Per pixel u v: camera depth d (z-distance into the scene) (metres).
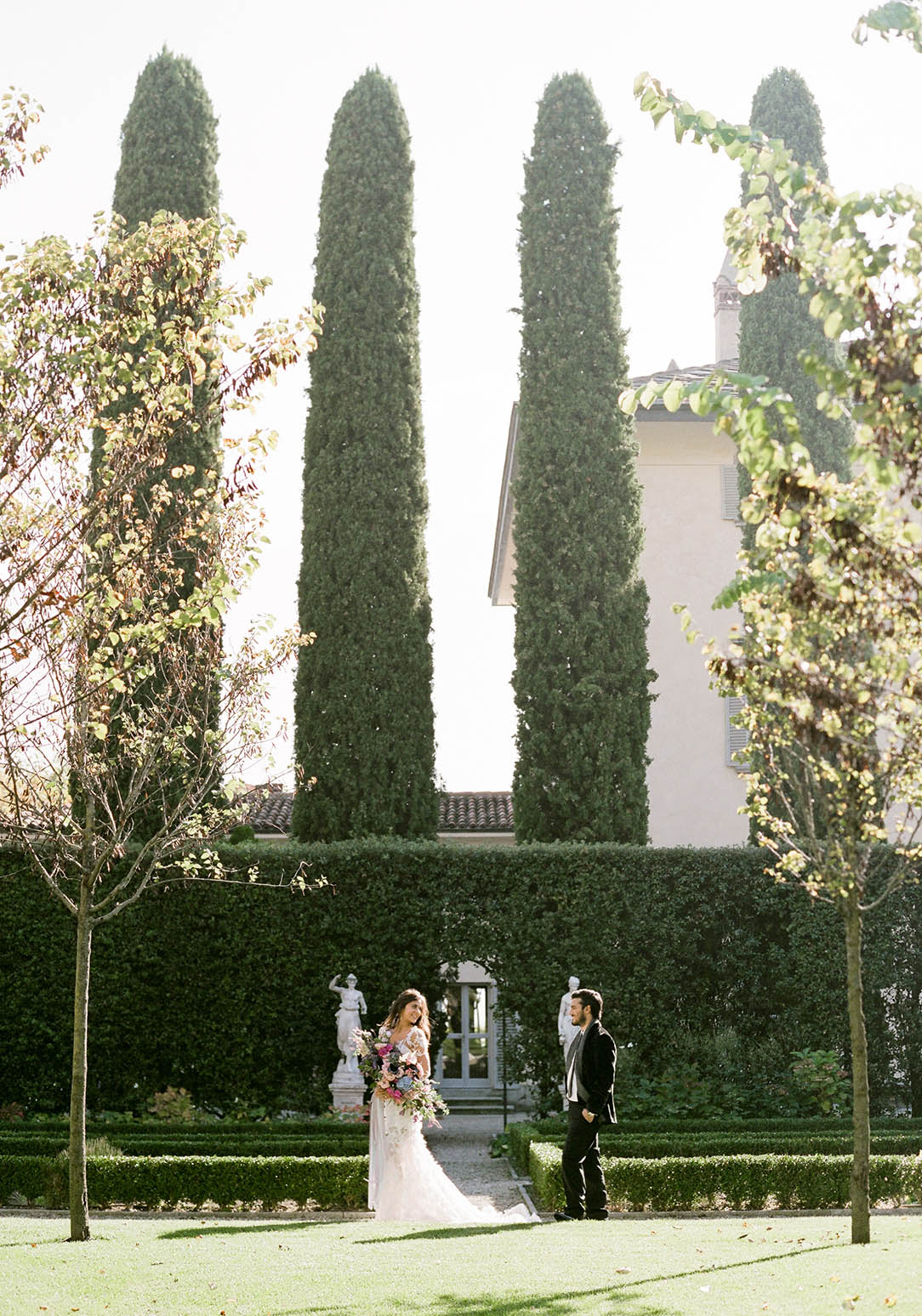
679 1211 12.75
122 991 18.84
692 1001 19.41
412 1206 11.69
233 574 10.77
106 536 9.98
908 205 5.79
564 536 22.39
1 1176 13.62
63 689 10.51
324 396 23.14
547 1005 19.06
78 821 12.01
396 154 24.17
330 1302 7.30
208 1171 13.17
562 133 24.05
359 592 22.19
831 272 5.80
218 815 13.05
